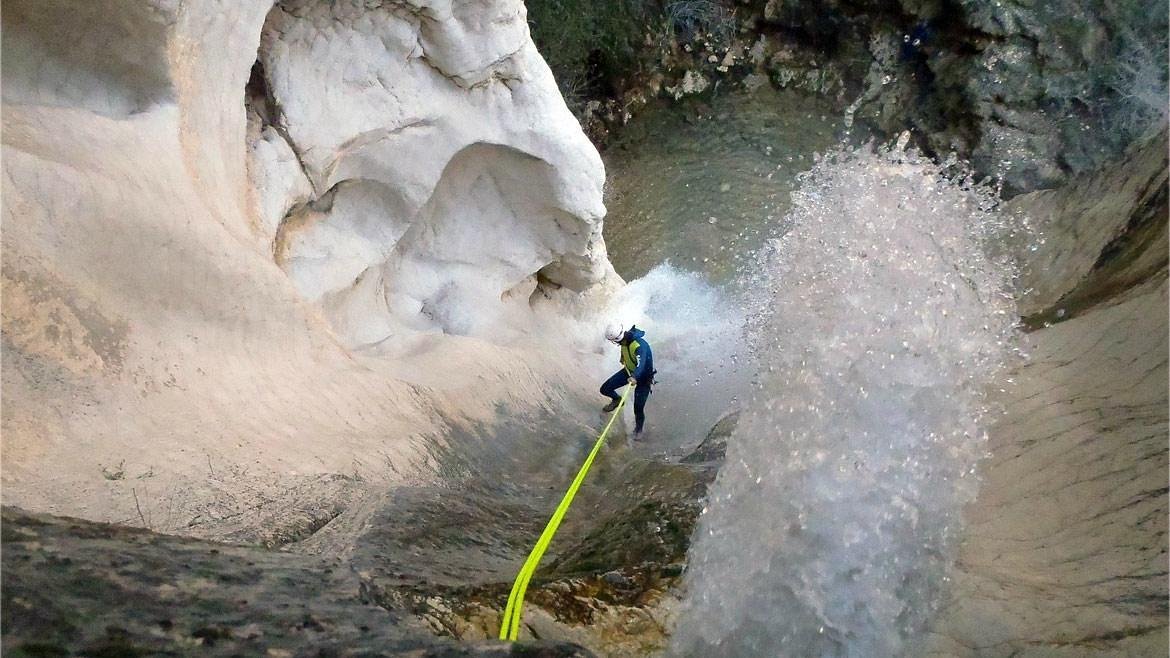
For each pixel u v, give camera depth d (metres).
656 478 4.48
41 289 3.43
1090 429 3.26
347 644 1.79
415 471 4.57
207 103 4.62
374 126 6.05
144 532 2.21
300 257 5.88
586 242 8.16
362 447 4.40
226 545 2.30
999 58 13.34
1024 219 6.18
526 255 8.05
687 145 14.55
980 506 3.08
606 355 9.14
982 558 2.81
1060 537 2.80
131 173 3.94
